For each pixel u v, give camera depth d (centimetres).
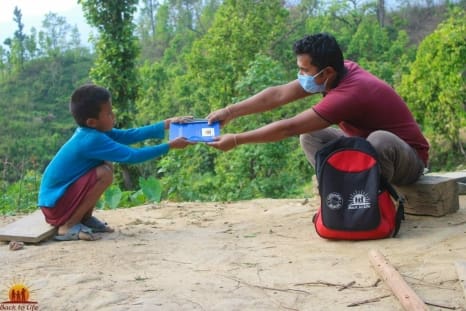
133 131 504
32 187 891
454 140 2288
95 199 480
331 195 441
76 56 8394
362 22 4950
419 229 465
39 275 384
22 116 6638
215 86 2789
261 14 2852
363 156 439
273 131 461
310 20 4553
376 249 404
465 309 309
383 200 442
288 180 1161
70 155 475
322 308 317
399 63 4016
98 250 441
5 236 463
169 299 333
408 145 472
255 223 529
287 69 2945
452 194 507
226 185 1148
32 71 7912
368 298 328
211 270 387
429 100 2250
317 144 515
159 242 465
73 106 472
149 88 4125
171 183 1090
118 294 341
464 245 414
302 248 432
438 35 2198
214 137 475
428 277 354
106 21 1825
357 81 460
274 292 342
